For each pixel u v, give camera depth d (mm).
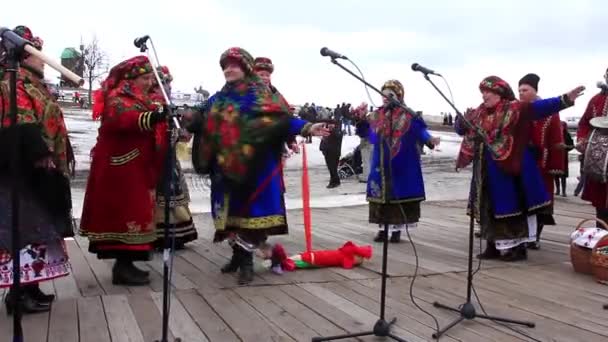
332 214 9102
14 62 2418
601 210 5930
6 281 3436
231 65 4445
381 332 3330
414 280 4688
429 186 13789
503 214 5484
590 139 5719
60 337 3328
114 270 4480
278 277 4789
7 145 3262
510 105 5379
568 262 5586
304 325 3598
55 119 3576
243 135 4367
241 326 3561
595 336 3496
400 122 6141
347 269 5125
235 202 4531
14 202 2479
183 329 3492
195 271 4984
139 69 4207
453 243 6543
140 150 4266
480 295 4367
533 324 3631
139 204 4285
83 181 12555
